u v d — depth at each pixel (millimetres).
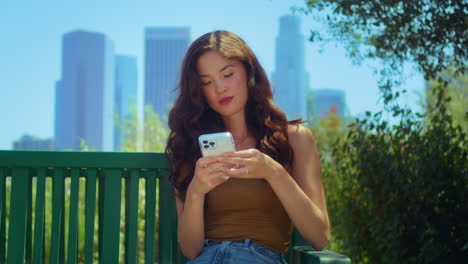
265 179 1824
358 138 3135
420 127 2850
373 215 3055
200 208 1832
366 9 2748
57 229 2033
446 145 2658
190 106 2086
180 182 2037
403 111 2916
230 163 1716
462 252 2613
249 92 2070
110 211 2062
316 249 1872
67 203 3969
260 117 2062
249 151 1711
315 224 1805
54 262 2018
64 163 2037
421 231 2715
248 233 1848
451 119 2748
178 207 2047
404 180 2801
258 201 1875
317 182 1962
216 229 1902
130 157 2084
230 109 1999
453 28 2553
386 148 2982
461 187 2625
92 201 2062
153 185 2111
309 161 1988
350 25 2957
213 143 1733
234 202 1886
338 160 3348
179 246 2113
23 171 2043
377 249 3002
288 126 2064
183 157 2055
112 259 2047
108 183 2074
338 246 3475
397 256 2783
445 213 2672
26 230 2049
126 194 2119
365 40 2977
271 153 1982
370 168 3000
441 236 2656
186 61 2041
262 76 2092
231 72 1987
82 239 3949
